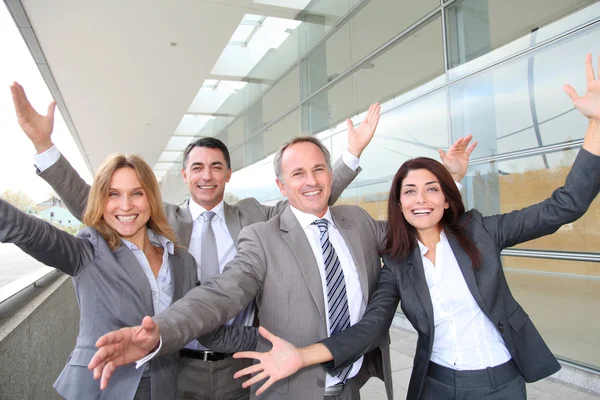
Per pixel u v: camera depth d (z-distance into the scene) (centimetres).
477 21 479
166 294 179
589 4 366
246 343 180
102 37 715
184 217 250
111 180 169
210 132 1550
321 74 803
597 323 502
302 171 178
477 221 184
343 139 734
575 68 380
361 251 187
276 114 996
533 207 175
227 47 1034
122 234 170
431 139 543
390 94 617
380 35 632
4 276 278
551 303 603
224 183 246
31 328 207
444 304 172
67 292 334
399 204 189
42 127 191
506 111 447
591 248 434
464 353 165
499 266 173
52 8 612
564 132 394
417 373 175
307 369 161
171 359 174
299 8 804
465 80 494
